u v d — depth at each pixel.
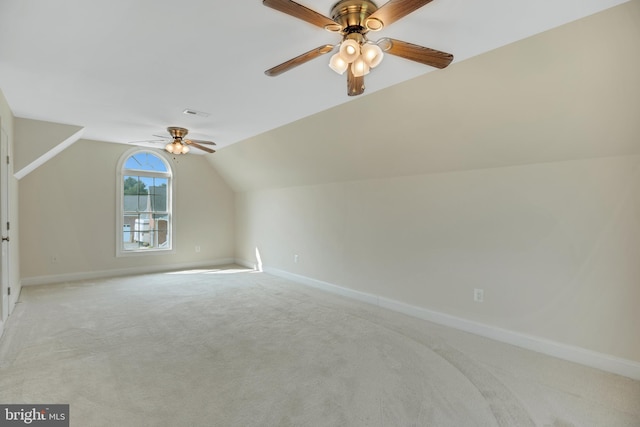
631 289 2.31
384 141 3.43
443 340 2.93
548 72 2.14
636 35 1.79
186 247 6.32
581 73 2.06
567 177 2.57
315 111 3.51
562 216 2.60
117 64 2.46
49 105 3.40
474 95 2.53
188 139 4.61
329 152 4.07
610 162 2.38
